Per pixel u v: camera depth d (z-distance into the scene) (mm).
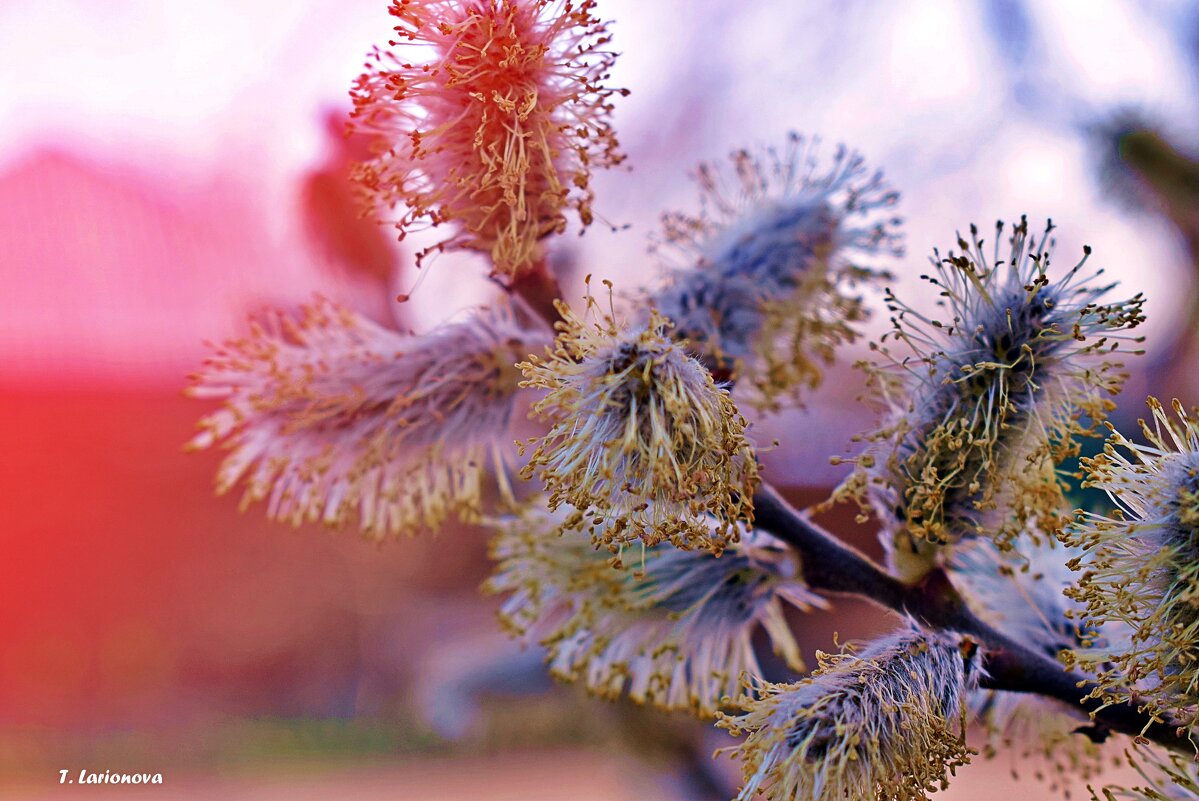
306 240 433
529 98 268
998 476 271
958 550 278
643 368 259
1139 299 269
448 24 269
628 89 272
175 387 942
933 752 265
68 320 890
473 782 845
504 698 551
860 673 267
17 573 986
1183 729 264
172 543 1035
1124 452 269
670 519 259
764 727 266
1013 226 272
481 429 295
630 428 257
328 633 1105
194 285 852
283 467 298
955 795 719
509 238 273
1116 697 263
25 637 991
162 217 856
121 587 1031
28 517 976
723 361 292
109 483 988
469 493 298
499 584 297
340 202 413
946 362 273
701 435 259
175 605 1049
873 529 289
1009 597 292
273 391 295
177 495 1019
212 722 1013
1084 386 271
